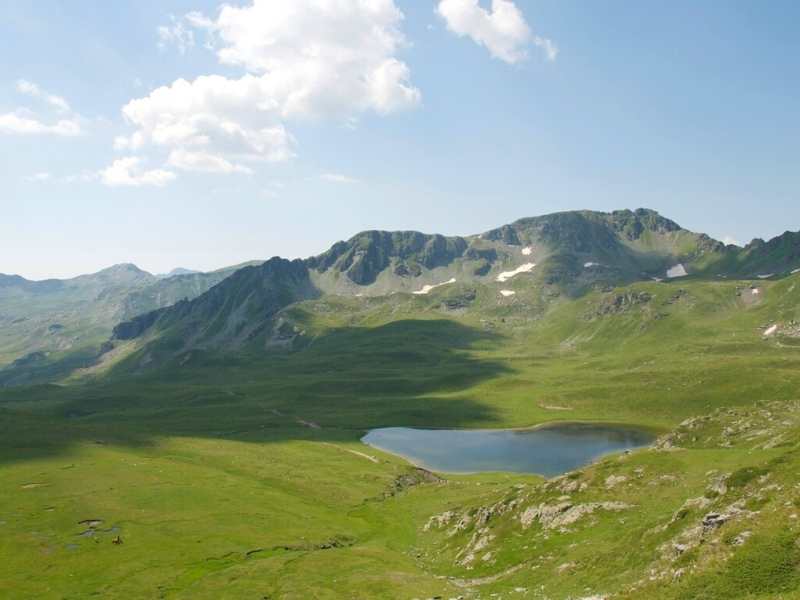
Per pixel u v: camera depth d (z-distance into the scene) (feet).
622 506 252.42
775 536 132.98
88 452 570.05
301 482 494.59
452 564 271.49
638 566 178.19
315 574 270.87
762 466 192.13
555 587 193.26
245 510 397.60
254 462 563.48
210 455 590.14
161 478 475.72
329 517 398.83
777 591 119.85
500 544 264.31
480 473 554.87
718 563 134.72
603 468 289.12
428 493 451.12
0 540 334.65
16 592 267.59
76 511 386.11
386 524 382.83
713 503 188.55
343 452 629.92
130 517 376.89
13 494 424.46
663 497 248.73
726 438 400.88
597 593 172.24
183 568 294.46
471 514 323.37
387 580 250.16
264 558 307.99
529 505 284.41
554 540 245.24
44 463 518.37
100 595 264.11
